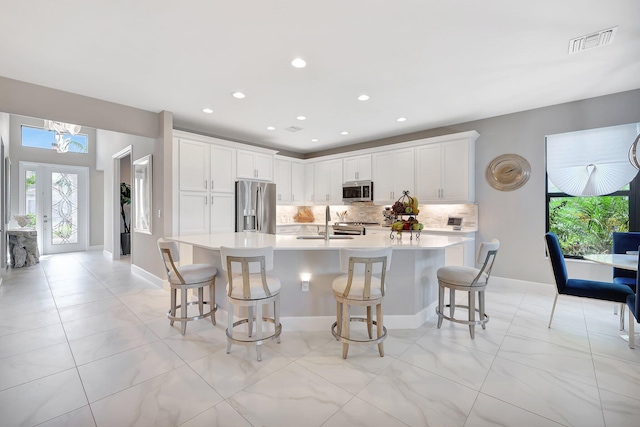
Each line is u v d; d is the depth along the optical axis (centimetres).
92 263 605
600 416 163
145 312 322
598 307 337
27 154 694
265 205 549
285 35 233
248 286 218
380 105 384
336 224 588
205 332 271
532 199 402
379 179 539
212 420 159
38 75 298
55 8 200
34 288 418
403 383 193
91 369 208
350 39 238
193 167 447
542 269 397
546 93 347
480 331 275
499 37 234
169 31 227
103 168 740
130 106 387
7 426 154
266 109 400
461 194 441
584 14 206
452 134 445
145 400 175
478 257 257
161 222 416
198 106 388
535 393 183
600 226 370
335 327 272
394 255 282
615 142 349
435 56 264
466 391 185
